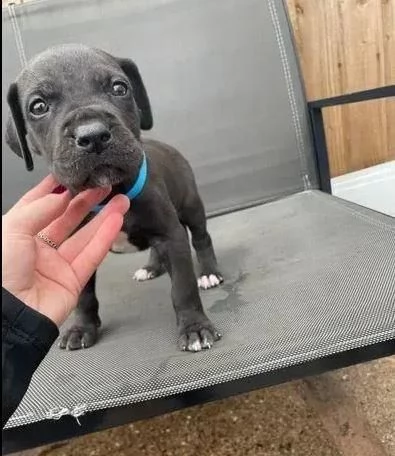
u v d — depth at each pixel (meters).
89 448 0.54
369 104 0.81
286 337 0.39
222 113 0.71
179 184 0.55
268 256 0.54
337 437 0.50
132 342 0.44
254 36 0.70
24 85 0.44
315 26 0.78
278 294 0.45
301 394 0.56
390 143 0.83
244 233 0.62
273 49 0.70
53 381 0.39
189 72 0.70
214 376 0.36
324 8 0.78
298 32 0.78
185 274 0.45
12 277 0.28
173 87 0.70
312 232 0.57
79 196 0.34
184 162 0.58
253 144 0.71
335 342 0.37
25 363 0.25
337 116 0.81
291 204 0.67
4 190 0.67
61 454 0.54
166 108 0.70
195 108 0.70
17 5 0.68
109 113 0.40
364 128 0.82
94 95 0.42
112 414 0.36
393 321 0.38
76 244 0.32
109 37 0.69
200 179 0.71
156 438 0.54
